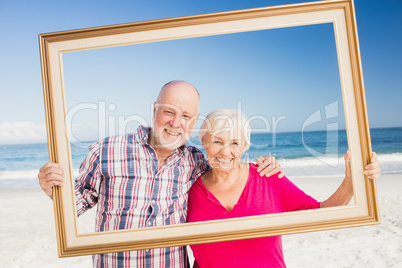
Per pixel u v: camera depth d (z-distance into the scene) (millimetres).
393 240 3924
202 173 1842
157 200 1772
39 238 4445
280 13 1619
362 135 1615
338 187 1725
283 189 1841
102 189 1850
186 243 1579
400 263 3350
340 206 1630
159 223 1747
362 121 1610
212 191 1810
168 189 1795
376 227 4387
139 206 1765
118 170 1794
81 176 1819
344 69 1637
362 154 1624
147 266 1765
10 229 4859
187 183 1827
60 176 1565
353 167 1629
